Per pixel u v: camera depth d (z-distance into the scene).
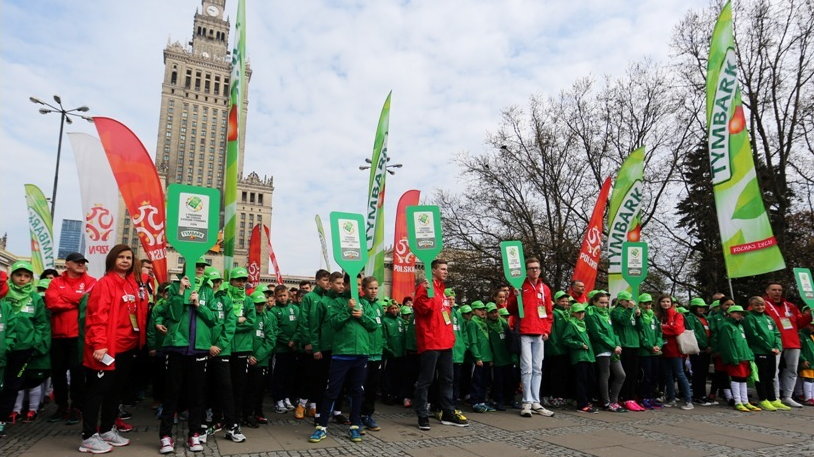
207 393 6.98
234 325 6.48
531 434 7.07
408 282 12.88
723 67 10.31
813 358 10.64
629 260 10.70
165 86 103.00
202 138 105.06
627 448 6.25
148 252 8.04
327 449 6.02
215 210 6.47
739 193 9.88
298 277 73.44
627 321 9.74
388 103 11.72
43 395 8.84
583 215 25.14
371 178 11.65
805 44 18.77
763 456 5.92
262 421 7.71
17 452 5.61
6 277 6.61
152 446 6.03
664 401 10.62
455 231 26.06
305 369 8.36
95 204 9.24
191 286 6.04
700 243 22.41
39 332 6.95
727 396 10.66
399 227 13.01
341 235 6.94
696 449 6.23
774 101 19.36
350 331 6.68
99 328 5.62
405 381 10.12
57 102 20.16
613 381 9.41
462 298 25.75
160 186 8.32
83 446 5.63
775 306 10.71
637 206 12.45
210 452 5.79
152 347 7.38
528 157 25.70
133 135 8.23
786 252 18.73
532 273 8.91
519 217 25.38
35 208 11.91
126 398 8.02
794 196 20.09
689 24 21.30
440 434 7.01
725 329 9.96
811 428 7.71
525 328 8.75
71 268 7.49
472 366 10.41
